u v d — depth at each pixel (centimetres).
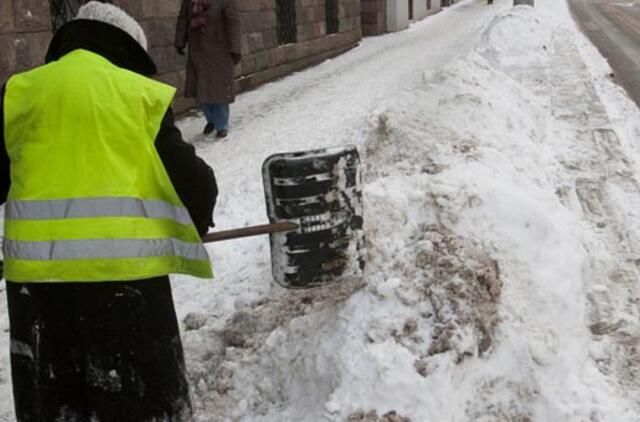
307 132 788
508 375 300
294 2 1356
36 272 213
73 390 224
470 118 578
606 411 295
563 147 684
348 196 296
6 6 616
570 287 346
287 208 286
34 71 231
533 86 980
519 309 322
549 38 1443
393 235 355
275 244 293
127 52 237
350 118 834
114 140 215
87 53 228
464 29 2041
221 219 530
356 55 1576
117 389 222
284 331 320
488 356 298
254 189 589
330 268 296
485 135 555
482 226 361
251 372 316
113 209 213
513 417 291
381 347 287
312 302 336
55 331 221
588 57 1323
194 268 240
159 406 227
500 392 296
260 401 307
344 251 298
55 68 224
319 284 297
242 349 333
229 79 777
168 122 226
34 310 222
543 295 336
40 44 663
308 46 1422
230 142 774
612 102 888
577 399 301
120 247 213
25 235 215
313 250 291
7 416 314
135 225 216
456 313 298
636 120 795
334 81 1176
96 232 213
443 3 3189
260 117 904
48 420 224
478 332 298
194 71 775
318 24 1473
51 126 216
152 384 225
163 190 224
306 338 314
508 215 367
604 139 709
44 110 217
